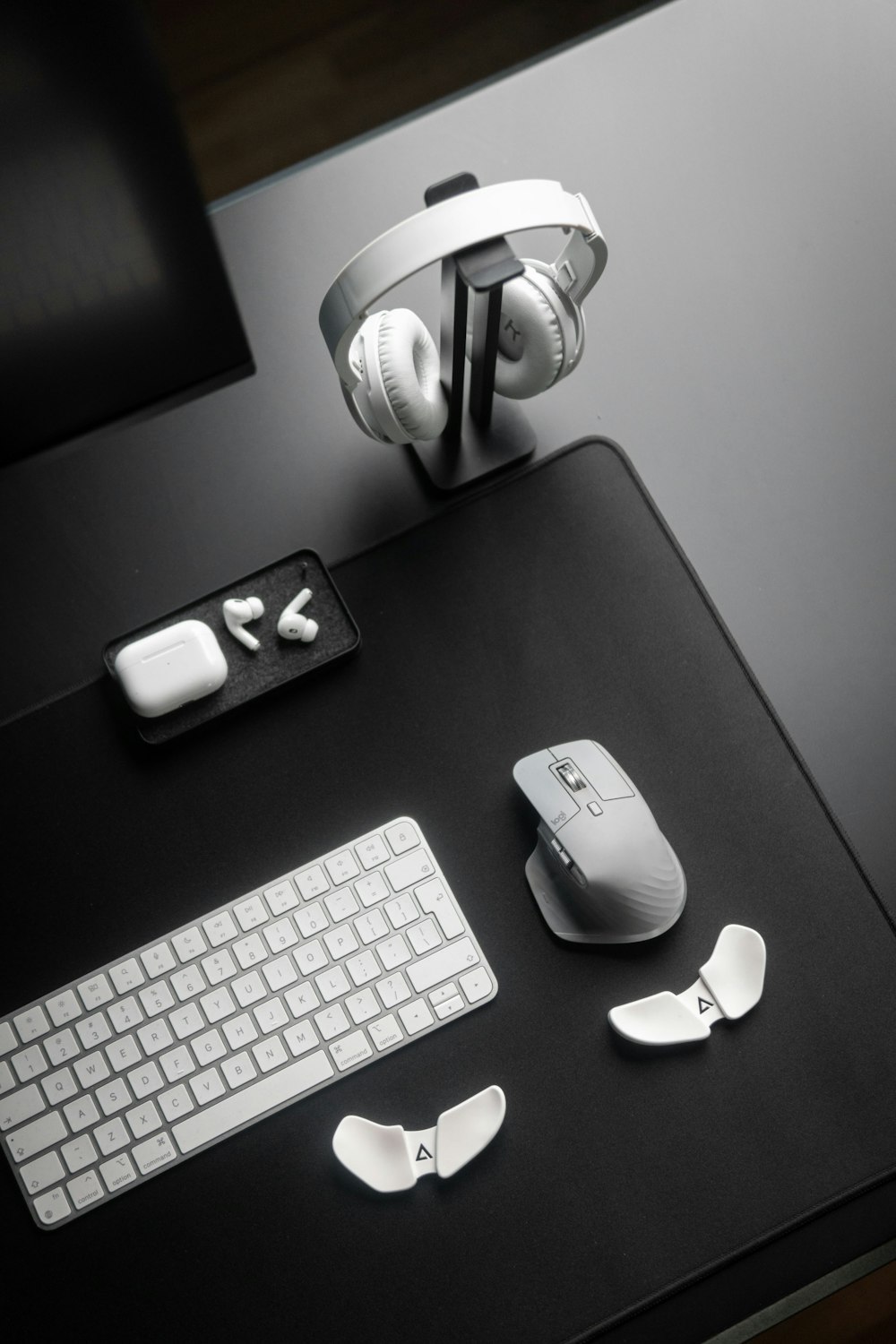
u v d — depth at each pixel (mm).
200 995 781
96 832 825
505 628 856
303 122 1706
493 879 807
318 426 901
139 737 833
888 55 970
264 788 831
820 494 879
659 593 857
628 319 920
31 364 495
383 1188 744
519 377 811
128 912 811
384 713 843
